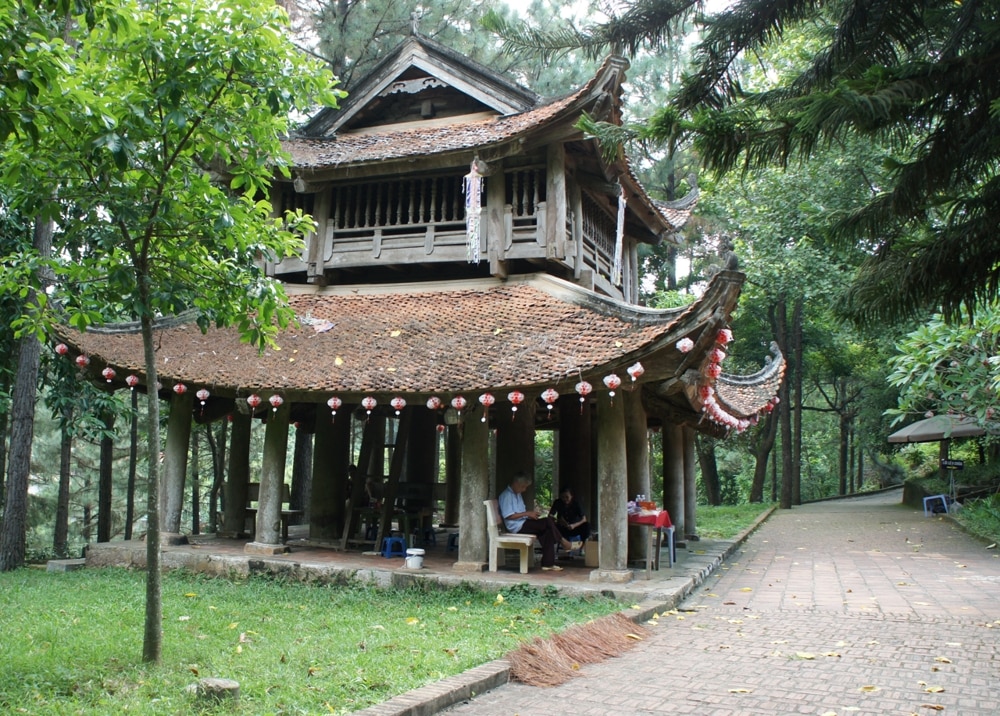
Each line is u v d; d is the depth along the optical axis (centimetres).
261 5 619
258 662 627
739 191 2408
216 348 1267
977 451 2631
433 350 1150
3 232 1318
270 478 1234
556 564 1149
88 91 564
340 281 1477
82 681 565
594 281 1430
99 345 1275
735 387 1546
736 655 713
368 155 1366
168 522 1289
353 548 1323
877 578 1178
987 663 667
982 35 422
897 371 1644
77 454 2848
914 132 459
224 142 660
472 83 1459
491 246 1314
